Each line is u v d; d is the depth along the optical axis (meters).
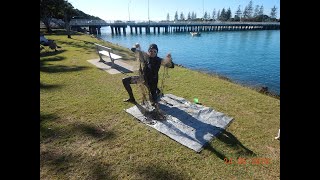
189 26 79.56
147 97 6.67
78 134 4.72
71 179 3.48
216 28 83.44
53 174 3.57
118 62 11.77
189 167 3.75
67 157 3.98
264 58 25.70
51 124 5.12
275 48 35.97
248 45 39.94
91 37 31.17
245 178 3.53
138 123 5.20
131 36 62.88
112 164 3.82
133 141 4.48
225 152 4.14
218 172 3.64
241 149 4.23
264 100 6.66
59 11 38.78
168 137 4.61
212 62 22.56
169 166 3.78
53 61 12.03
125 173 3.62
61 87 7.74
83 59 12.57
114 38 54.28
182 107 5.96
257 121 5.33
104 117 5.49
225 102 6.48
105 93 7.15
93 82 8.30
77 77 8.95
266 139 4.57
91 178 3.51
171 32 79.31
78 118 5.43
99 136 4.66
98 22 61.19
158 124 5.07
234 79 15.11
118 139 4.55
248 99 6.73
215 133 4.71
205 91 7.39
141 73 5.75
